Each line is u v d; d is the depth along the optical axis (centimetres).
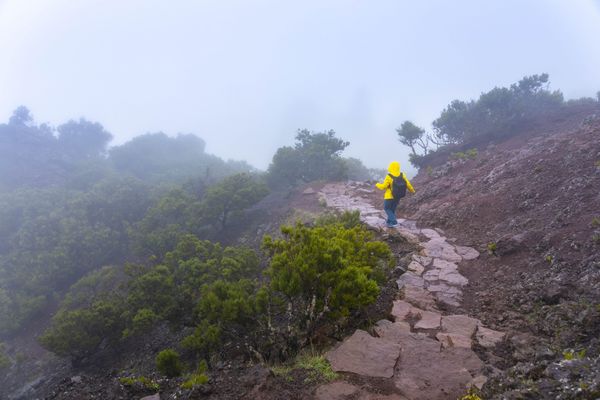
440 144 2303
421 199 1449
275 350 596
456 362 458
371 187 2109
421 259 854
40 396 1441
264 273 668
